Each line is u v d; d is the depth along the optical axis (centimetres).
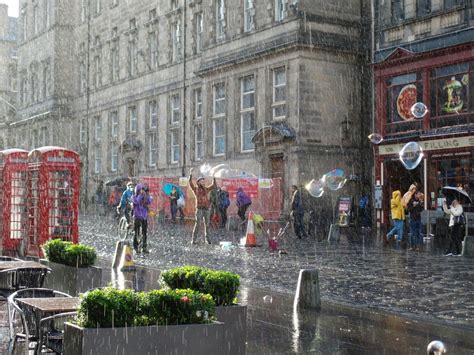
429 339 1050
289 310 1277
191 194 4241
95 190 6500
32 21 7762
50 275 1371
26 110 7862
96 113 6544
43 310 780
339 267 1955
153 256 2262
